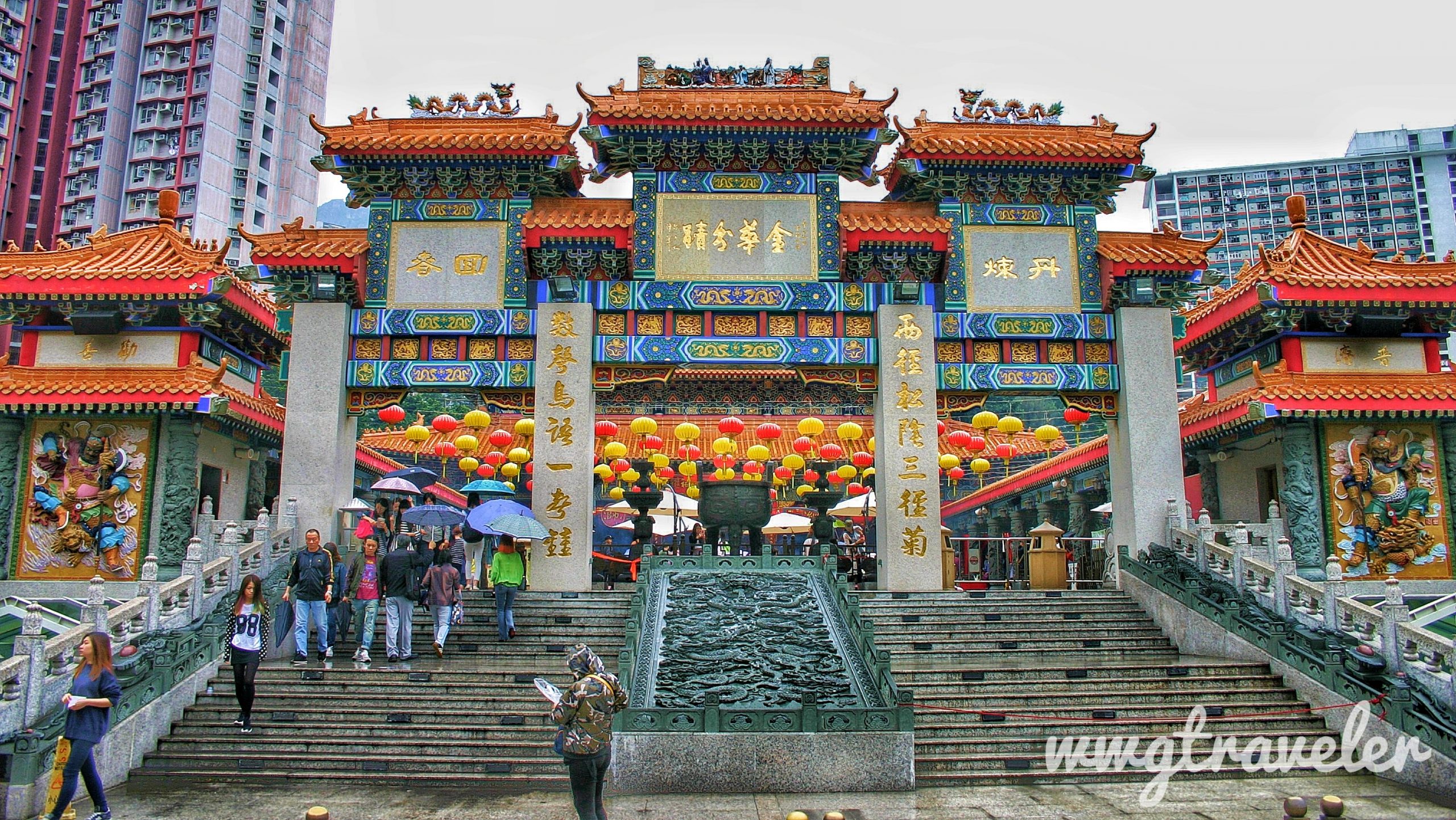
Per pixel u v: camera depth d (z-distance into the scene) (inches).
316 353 844.6
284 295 857.5
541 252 860.6
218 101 2999.5
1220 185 4872.0
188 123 2972.4
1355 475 823.7
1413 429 834.2
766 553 790.5
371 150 854.5
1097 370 883.4
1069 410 902.4
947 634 717.9
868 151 891.4
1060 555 872.9
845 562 986.7
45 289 802.2
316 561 648.4
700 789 491.8
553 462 829.8
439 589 666.2
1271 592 697.6
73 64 3122.5
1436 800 479.2
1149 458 853.8
